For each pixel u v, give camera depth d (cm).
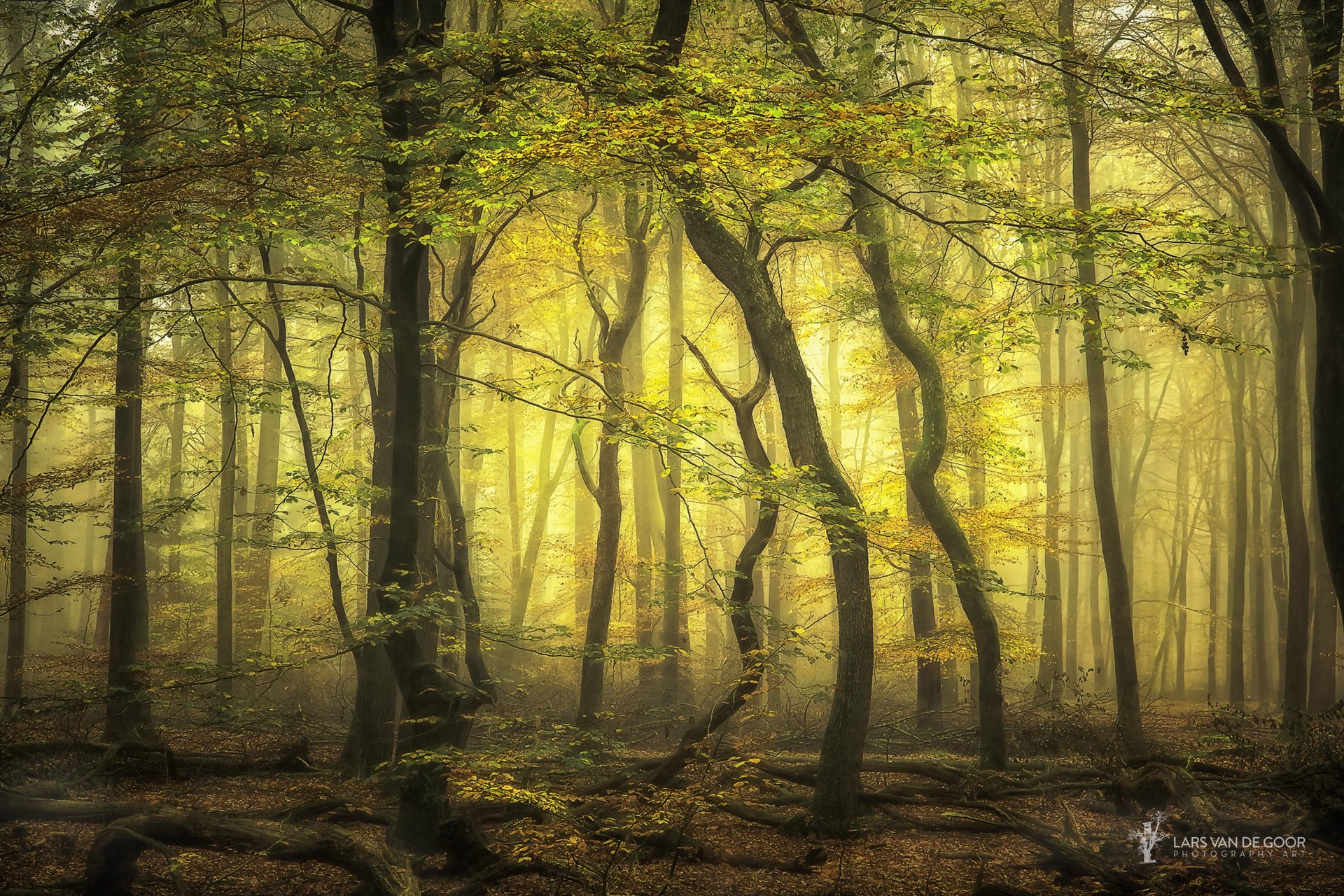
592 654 1104
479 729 1531
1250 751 1177
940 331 1564
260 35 1116
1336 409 1137
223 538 1263
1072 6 1709
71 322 1112
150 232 963
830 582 1877
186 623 2186
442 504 1716
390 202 973
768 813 1102
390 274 1101
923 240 2175
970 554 1355
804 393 1069
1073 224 865
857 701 1078
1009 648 1747
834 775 1068
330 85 946
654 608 2206
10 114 994
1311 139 2381
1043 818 1112
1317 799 998
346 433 1487
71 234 974
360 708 1286
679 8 1002
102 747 1212
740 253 1102
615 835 948
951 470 2022
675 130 812
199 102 944
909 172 870
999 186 935
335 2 962
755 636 1123
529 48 871
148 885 805
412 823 895
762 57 1090
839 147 838
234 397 1307
